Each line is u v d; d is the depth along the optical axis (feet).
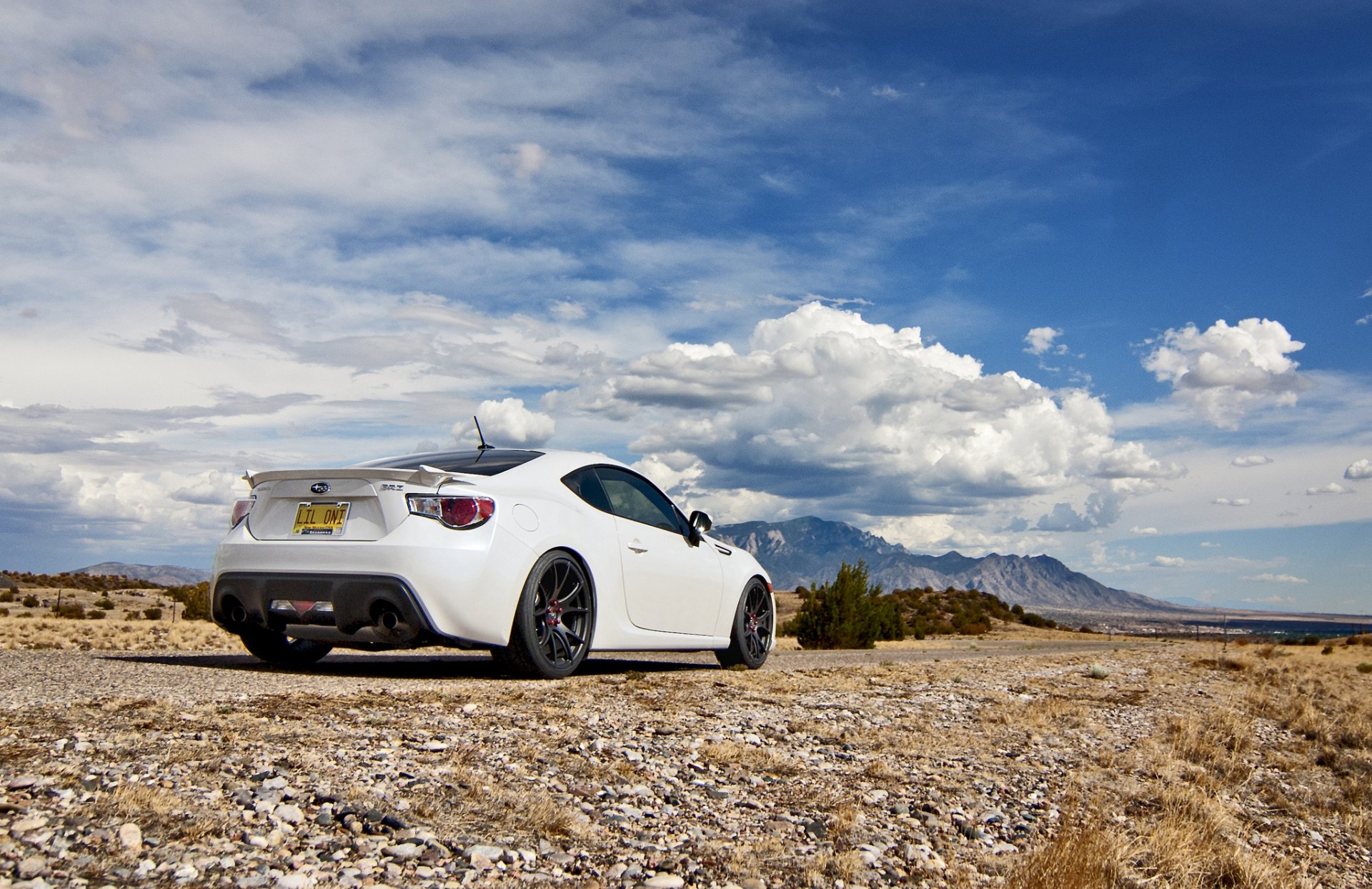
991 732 19.99
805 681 24.89
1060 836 11.46
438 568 18.70
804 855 10.36
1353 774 21.77
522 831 9.85
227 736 11.94
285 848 8.41
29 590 232.32
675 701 19.01
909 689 25.61
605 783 12.21
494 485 20.24
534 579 20.17
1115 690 31.94
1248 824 15.23
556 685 19.81
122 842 7.91
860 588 95.25
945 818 12.71
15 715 12.29
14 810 8.22
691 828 10.89
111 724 12.12
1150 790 16.11
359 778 10.75
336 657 26.43
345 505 19.71
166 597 246.27
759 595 28.86
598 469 23.75
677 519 26.23
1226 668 53.21
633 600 23.20
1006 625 290.35
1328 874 13.08
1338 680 55.67
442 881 8.22
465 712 15.39
